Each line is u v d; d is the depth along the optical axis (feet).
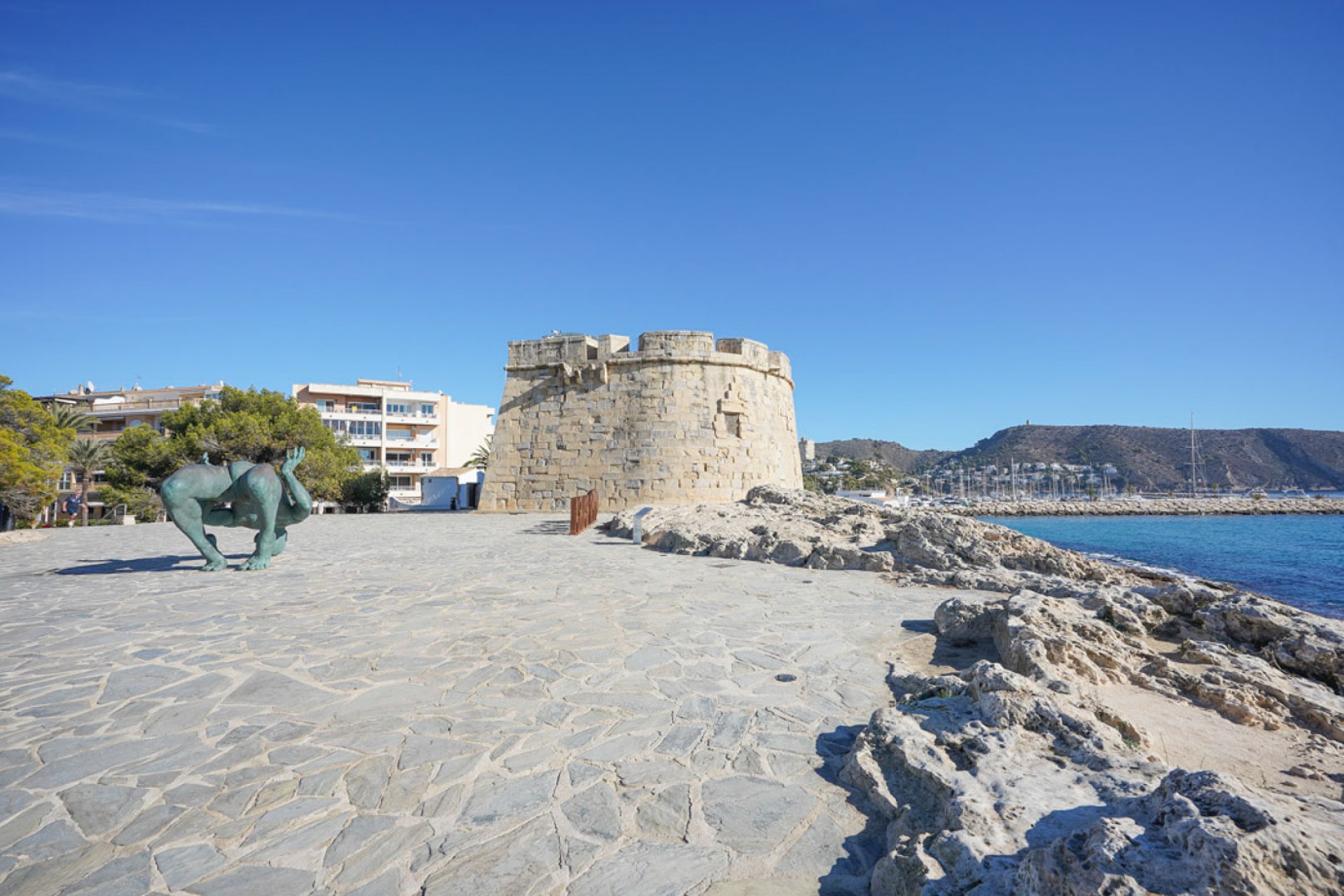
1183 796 8.84
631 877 10.14
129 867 10.46
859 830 11.59
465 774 13.62
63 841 11.23
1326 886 7.31
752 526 53.16
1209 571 104.27
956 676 18.33
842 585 35.88
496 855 10.73
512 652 22.71
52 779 13.48
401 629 25.98
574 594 33.35
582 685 19.17
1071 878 7.97
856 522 49.24
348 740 15.39
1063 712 14.03
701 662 21.45
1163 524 289.33
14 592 35.37
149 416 219.82
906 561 40.63
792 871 10.37
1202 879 7.36
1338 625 22.61
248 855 10.78
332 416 230.48
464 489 173.17
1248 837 7.68
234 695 18.48
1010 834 9.78
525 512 105.50
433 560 47.96
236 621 27.71
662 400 102.06
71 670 20.86
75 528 101.60
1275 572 103.55
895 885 9.43
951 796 11.13
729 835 11.34
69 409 155.84
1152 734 15.48
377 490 158.40
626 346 108.37
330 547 58.44
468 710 17.26
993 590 33.63
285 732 15.87
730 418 104.68
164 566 46.55
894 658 21.95
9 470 80.33
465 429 263.49
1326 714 16.78
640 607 30.14
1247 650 23.15
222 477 42.86
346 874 10.25
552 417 107.65
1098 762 12.02
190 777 13.57
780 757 14.43
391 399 243.40
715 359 104.01
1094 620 23.61
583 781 13.30
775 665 21.17
